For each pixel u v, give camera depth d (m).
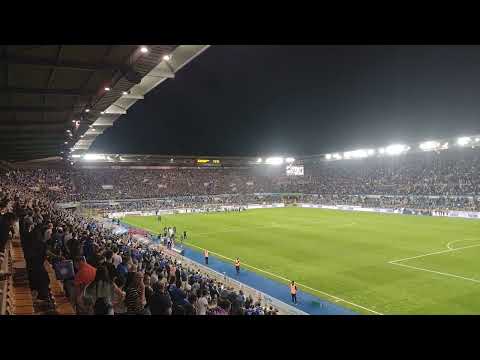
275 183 109.44
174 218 69.38
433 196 72.56
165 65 16.05
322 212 75.69
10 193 28.69
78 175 88.25
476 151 86.81
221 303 13.67
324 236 45.19
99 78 16.58
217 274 29.16
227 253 37.28
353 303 21.83
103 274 7.91
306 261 32.59
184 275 18.98
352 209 80.88
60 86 17.19
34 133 30.06
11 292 8.73
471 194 67.31
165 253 37.03
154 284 11.18
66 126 28.25
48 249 12.77
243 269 30.94
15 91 16.61
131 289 8.80
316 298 23.02
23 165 80.94
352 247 37.91
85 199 79.38
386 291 23.72
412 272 27.89
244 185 107.50
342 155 104.38
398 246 37.72
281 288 25.50
